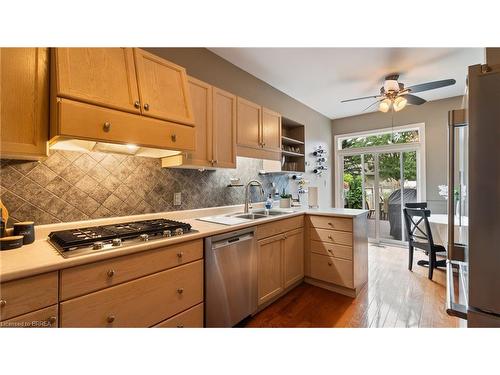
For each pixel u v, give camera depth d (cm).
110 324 121
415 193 453
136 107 154
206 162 219
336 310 228
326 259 271
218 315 179
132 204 197
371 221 503
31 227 137
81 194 170
